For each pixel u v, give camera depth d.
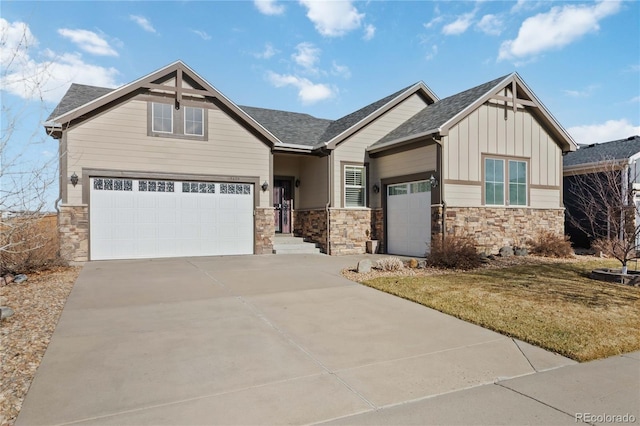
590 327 5.27
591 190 14.80
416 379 3.84
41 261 9.39
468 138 12.60
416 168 13.05
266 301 6.83
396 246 14.19
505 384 3.74
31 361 4.14
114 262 11.23
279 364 4.18
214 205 13.02
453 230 12.16
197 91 12.55
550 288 7.75
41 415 3.10
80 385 3.62
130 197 11.97
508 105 13.45
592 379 3.83
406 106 15.66
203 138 12.77
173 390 3.56
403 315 6.05
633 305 6.43
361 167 14.81
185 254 12.65
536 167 14.03
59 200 11.08
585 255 13.23
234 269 10.09
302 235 15.95
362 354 4.48
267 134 13.45
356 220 14.55
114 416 3.11
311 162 15.58
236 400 3.39
